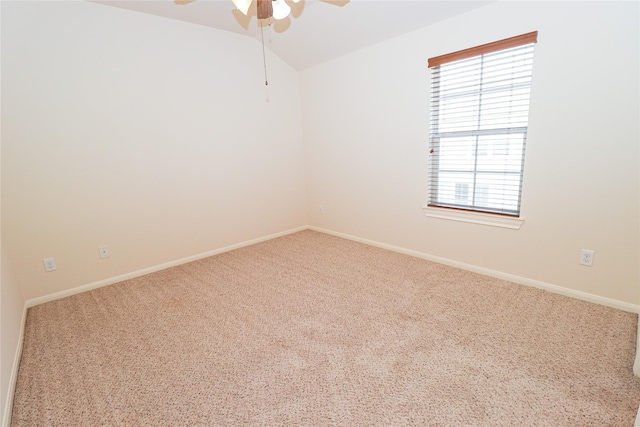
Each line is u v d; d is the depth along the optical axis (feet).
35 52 7.36
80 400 4.83
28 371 5.50
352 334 6.18
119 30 8.44
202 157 10.42
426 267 9.21
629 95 5.73
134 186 9.19
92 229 8.64
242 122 11.25
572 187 6.67
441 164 8.99
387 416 4.30
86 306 7.78
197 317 7.07
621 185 6.09
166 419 4.42
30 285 7.89
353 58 10.41
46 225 7.96
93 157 8.42
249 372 5.27
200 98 10.12
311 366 5.34
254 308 7.36
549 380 4.76
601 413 4.17
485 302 7.09
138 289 8.61
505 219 7.78
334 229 12.89
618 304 6.51
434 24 8.17
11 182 7.39
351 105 10.89
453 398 4.54
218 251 11.25
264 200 12.34
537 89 6.75
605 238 6.44
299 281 8.70
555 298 7.09
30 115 7.45
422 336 6.00
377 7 8.06
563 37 6.25
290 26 9.85
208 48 10.11
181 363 5.57
